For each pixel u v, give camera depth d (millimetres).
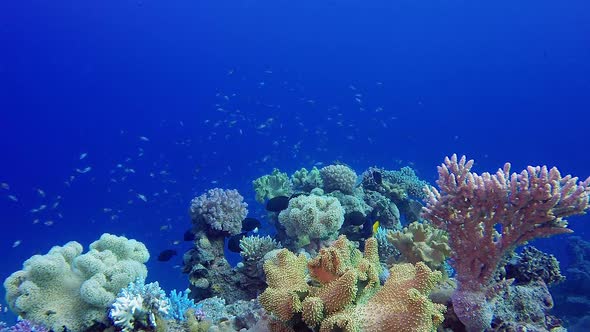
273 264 3051
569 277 16109
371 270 2750
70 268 4824
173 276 17891
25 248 25562
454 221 4016
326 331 2414
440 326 3979
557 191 3500
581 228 36188
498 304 4168
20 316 4449
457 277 4066
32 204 35812
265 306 2707
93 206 31906
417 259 5898
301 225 7363
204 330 4629
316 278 2947
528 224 3680
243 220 8766
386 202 10445
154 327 4438
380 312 2650
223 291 7680
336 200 7926
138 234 24656
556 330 4301
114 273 4582
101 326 4477
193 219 8602
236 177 32281
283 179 11211
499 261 3891
